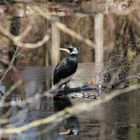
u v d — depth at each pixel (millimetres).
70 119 12805
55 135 11289
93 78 19344
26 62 25547
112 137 11125
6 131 4855
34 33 15484
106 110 14047
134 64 18359
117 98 15992
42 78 21422
